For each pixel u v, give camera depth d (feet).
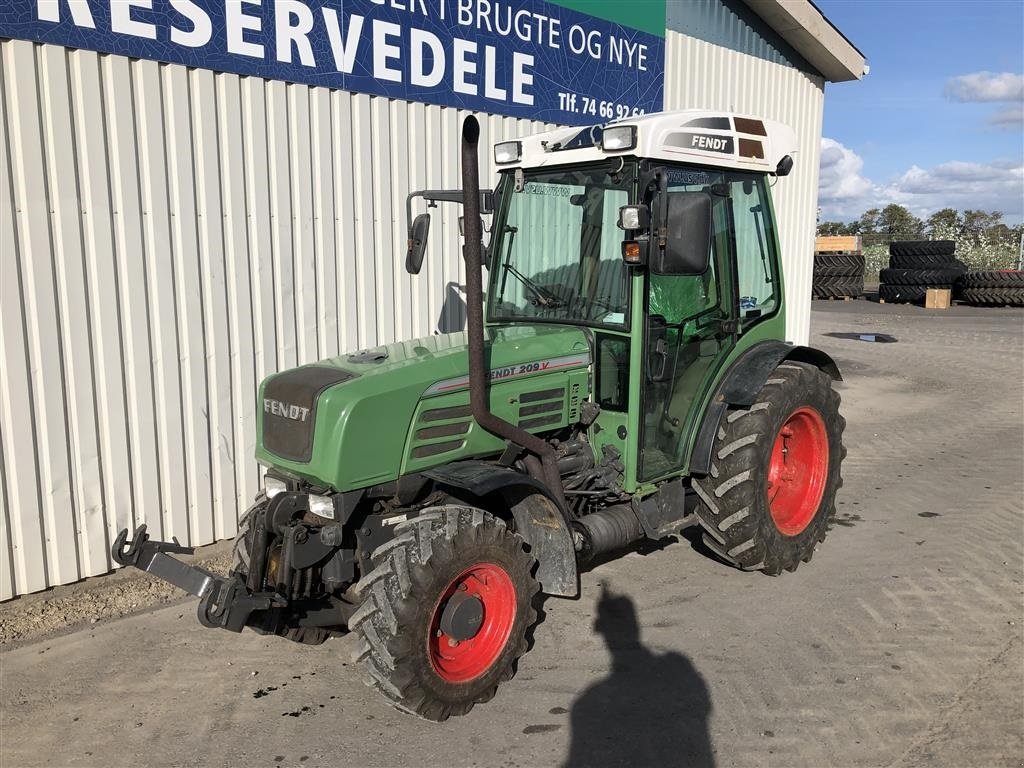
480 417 11.53
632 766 10.25
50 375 14.75
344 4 18.28
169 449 16.51
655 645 13.29
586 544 13.28
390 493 11.64
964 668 12.35
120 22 14.89
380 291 19.98
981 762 10.18
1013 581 15.44
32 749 10.72
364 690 12.14
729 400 14.84
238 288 17.28
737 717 11.25
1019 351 44.75
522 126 22.81
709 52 28.89
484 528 11.40
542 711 11.50
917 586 15.30
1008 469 23.09
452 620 11.16
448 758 10.46
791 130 16.31
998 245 105.50
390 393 11.26
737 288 15.31
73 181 14.66
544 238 14.57
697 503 15.48
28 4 13.79
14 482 14.55
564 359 13.38
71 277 14.82
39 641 13.62
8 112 13.80
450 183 21.22
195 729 11.14
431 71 20.27
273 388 11.90
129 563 10.69
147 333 15.94
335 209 18.83
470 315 11.25
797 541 15.96
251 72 16.89
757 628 13.78
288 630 12.90
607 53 24.99
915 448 25.49
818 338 50.98
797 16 29.94
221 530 17.58
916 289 73.00
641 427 13.52
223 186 16.80
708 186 14.49
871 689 11.84
